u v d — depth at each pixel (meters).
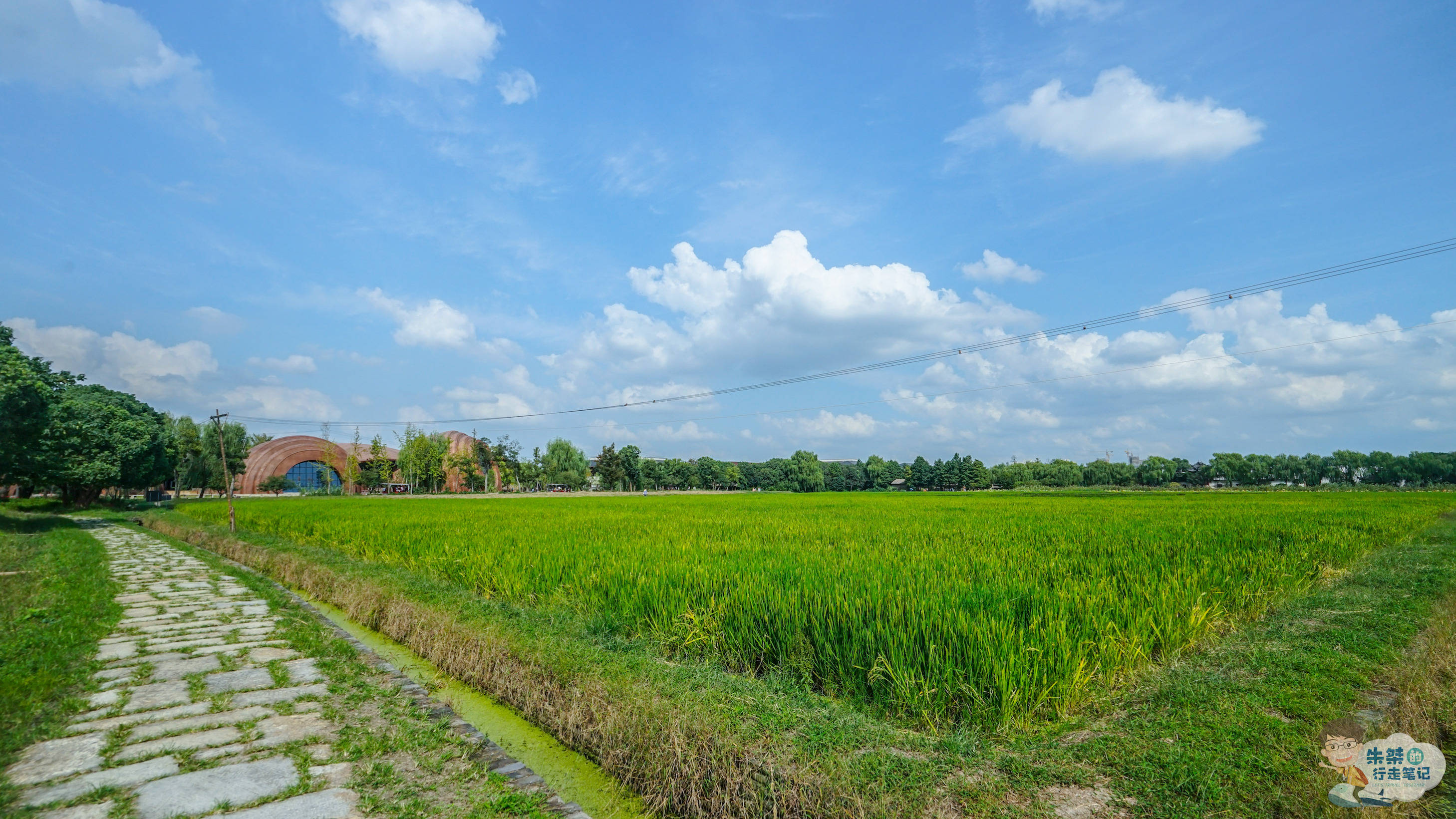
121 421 40.28
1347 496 58.75
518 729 7.11
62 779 5.15
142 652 9.02
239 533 24.33
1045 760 5.00
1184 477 118.94
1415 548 17.20
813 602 8.47
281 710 6.82
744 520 26.55
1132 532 19.56
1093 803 4.40
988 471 118.56
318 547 19.34
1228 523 23.33
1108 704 6.22
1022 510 34.97
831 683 7.13
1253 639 8.14
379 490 105.44
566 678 6.98
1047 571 11.38
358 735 6.16
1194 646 8.05
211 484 77.44
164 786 5.07
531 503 52.97
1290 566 12.88
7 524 28.44
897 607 8.00
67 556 18.09
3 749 5.58
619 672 6.83
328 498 73.56
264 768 5.44
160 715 6.61
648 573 11.53
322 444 107.12
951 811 4.30
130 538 26.31
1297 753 4.92
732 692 6.46
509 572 12.64
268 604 12.64
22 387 25.80
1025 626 7.63
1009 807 4.33
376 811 4.79
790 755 4.94
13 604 10.98
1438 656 6.73
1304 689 6.26
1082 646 6.81
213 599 13.13
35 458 30.25
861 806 4.29
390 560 16.73
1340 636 8.15
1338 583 12.09
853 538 18.27
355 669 8.27
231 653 8.98
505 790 5.23
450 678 8.78
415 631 10.05
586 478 123.00
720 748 5.13
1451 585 11.38
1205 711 5.77
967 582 9.76
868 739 5.34
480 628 8.91
